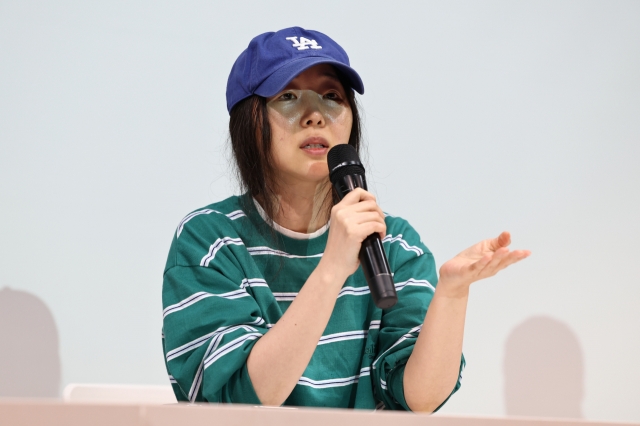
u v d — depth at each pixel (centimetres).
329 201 301
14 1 377
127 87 390
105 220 377
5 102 370
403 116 439
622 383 466
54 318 362
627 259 479
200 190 396
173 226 389
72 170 375
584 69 488
